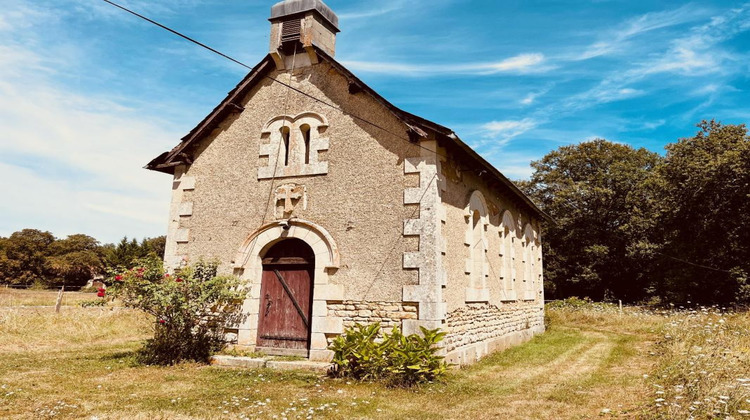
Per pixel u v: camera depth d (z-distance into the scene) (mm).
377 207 9344
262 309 10141
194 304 9336
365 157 9664
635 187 36000
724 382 6484
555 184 40219
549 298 40625
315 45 10422
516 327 14227
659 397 6461
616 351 11891
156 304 9047
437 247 8742
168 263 10820
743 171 24094
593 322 20031
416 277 8742
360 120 9898
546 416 6074
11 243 50281
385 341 8023
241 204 10555
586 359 10664
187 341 9398
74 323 13906
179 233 10898
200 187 11039
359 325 8477
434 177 9008
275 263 10250
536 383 8031
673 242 29891
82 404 6254
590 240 37812
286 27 10812
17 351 10641
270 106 10859
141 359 9305
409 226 8977
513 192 13836
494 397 7016
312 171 10023
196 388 7281
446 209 9562
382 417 5926
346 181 9711
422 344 7809
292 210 10039
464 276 10266
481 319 11172
